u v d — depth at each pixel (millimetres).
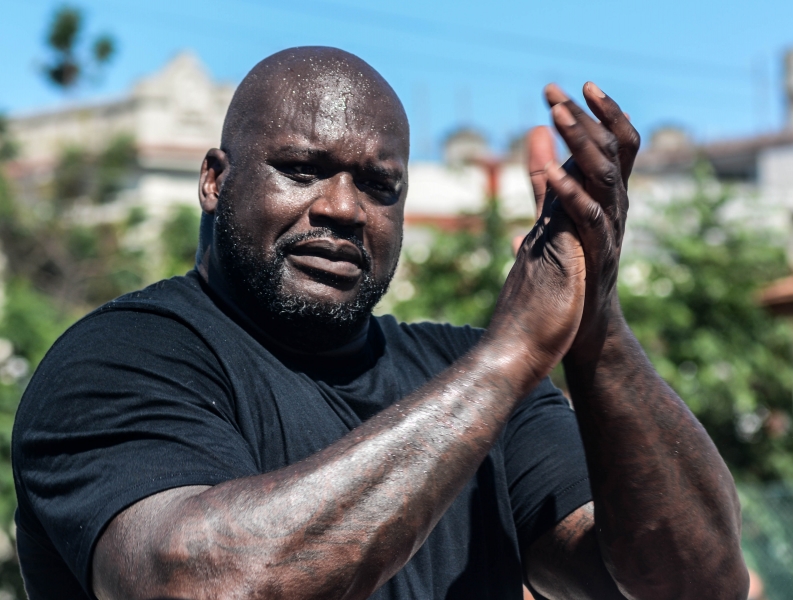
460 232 11727
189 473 1894
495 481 2418
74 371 2043
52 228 17250
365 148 2320
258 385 2213
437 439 1854
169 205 17156
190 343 2156
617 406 2184
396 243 2416
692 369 10898
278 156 2314
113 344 2080
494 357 1960
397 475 1817
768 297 11227
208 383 2127
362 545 1777
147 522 1823
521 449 2486
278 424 2195
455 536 2293
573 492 2400
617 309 2223
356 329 2381
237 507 1785
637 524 2193
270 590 1739
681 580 2219
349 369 2402
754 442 11148
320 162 2309
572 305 1997
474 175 20938
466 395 1909
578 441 2486
